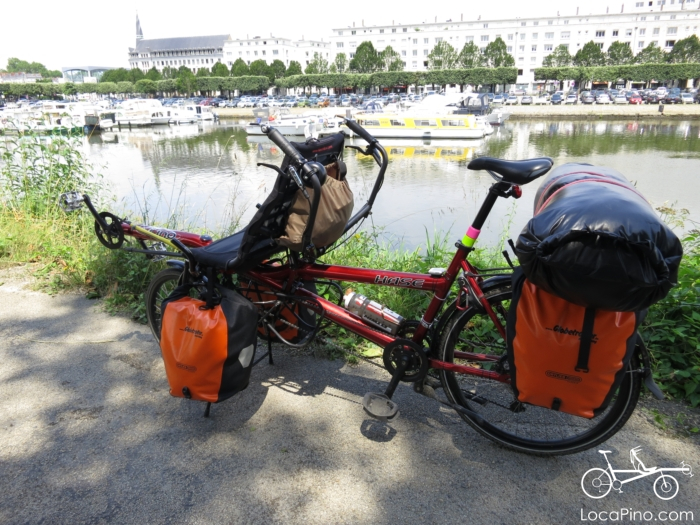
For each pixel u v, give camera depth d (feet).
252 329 8.20
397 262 15.81
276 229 8.11
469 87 290.97
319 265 8.93
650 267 5.33
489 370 8.05
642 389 9.19
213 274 8.46
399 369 8.18
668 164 68.74
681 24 305.73
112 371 10.28
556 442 7.64
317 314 9.20
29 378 10.04
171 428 8.54
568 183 6.72
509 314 6.73
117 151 92.73
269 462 7.72
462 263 7.76
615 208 5.52
